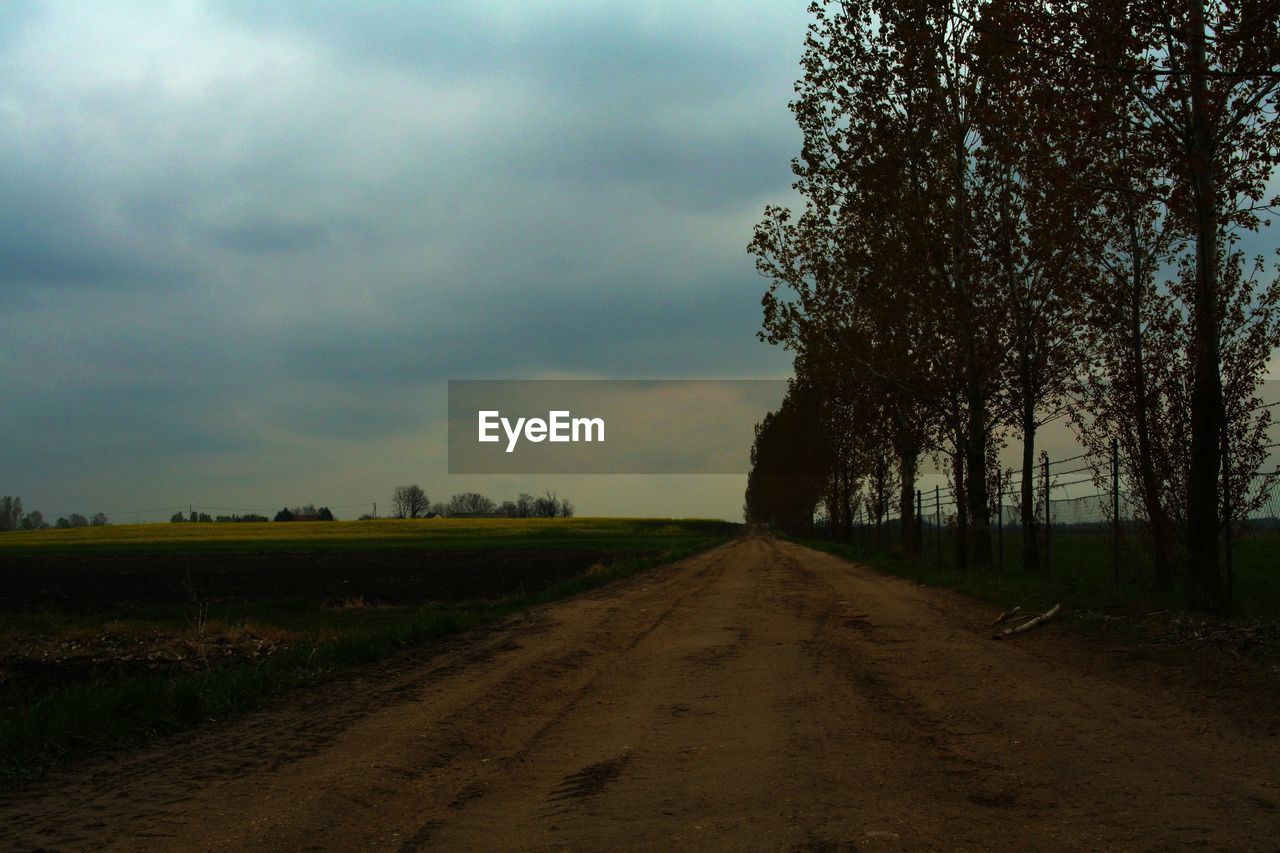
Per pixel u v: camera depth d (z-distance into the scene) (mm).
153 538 92938
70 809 6152
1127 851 4742
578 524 121000
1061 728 7656
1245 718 7699
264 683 10688
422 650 14180
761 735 7762
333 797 6234
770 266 31891
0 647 17703
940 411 31000
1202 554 13906
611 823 5520
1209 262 14312
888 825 5281
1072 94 14516
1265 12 11398
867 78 27078
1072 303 21250
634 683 10648
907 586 24328
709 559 45094
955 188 27516
